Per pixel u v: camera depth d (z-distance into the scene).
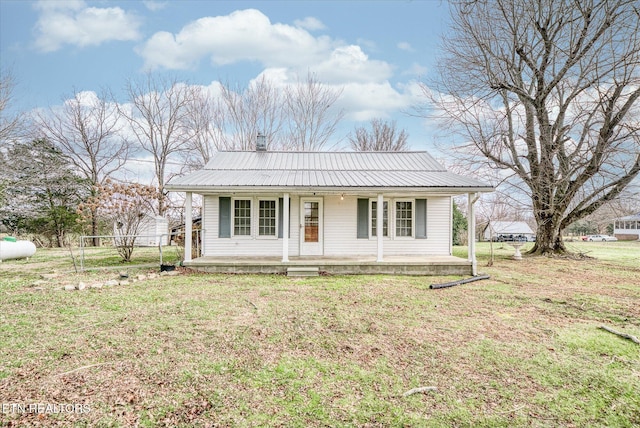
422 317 5.71
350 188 9.54
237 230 11.38
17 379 3.43
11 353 4.06
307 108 25.91
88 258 13.19
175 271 9.67
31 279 8.68
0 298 6.69
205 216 11.28
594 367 3.89
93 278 8.83
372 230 11.66
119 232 12.03
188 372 3.64
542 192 13.96
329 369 3.77
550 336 4.85
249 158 13.32
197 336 4.70
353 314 5.82
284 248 9.78
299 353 4.19
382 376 3.62
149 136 24.02
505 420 2.88
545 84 13.12
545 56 12.70
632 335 4.89
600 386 3.48
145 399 3.11
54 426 2.69
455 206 23.77
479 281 8.97
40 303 6.34
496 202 15.16
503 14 12.62
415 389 3.33
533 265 11.92
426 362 3.97
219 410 2.96
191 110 24.12
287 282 8.51
